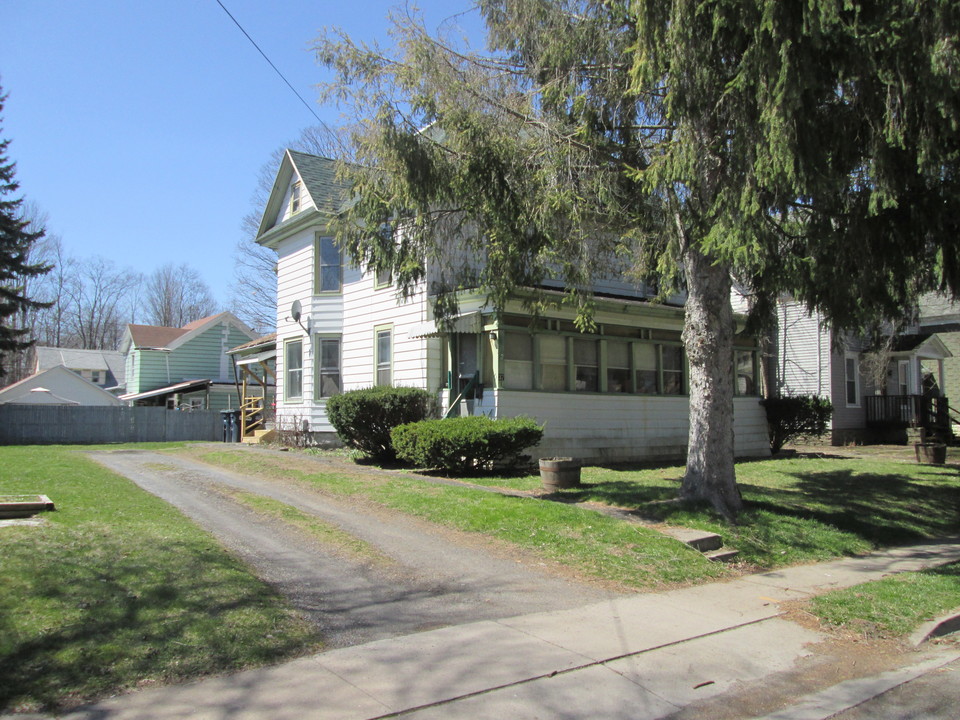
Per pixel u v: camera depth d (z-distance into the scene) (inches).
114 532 310.3
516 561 326.3
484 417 561.3
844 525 442.6
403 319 720.3
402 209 458.3
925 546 422.9
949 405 1139.9
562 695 188.2
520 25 452.4
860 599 291.9
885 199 343.3
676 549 347.9
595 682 198.1
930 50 305.6
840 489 549.3
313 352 806.5
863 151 366.3
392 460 641.6
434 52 431.5
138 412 1069.8
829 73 335.3
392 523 391.9
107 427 1047.0
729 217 344.8
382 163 443.8
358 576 293.4
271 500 439.8
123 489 455.5
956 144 351.6
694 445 434.6
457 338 664.4
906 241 395.9
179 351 1412.4
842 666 223.3
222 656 196.7
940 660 232.8
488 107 439.8
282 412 859.4
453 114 421.7
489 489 462.3
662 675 206.5
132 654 191.6
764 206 361.7
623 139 461.1
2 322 1253.1
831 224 404.5
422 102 422.6
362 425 623.5
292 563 305.1
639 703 186.7
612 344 719.1
